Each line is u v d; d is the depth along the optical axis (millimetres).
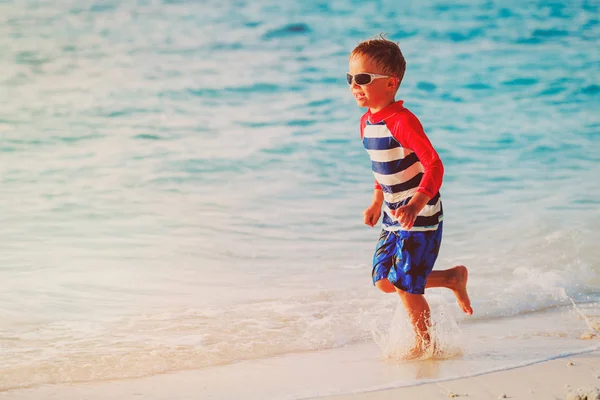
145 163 11383
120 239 8062
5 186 10078
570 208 9195
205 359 4992
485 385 4344
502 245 7887
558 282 6801
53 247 7750
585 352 4984
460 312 6078
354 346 5301
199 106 15641
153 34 24547
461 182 10539
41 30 24969
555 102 15867
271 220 8844
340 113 14945
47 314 5980
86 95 16562
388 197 5156
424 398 4137
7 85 17516
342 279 6910
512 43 22312
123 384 4531
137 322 5801
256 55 21297
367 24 25609
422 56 20938
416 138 4891
